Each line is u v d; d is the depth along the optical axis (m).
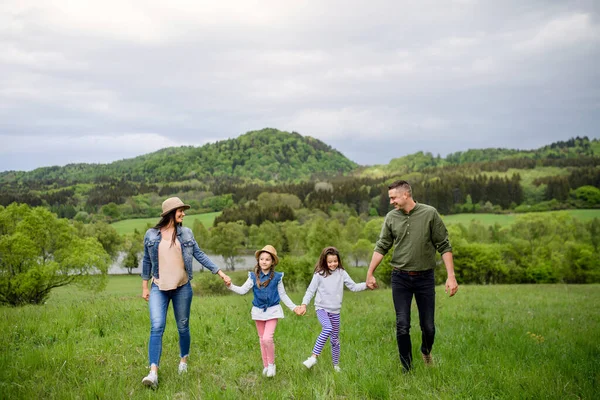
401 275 5.44
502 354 5.95
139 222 160.88
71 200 191.12
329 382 4.70
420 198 160.38
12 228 38.22
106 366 5.34
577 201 153.62
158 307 5.05
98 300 12.35
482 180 170.88
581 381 4.86
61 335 6.98
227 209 162.62
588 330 8.23
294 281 47.62
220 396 4.26
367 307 12.39
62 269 38.62
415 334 7.57
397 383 4.76
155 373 4.72
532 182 174.38
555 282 64.00
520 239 72.81
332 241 72.38
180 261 5.18
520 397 4.28
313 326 8.38
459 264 60.97
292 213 151.25
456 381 4.76
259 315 5.44
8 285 35.69
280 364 5.70
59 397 4.24
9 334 6.82
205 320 8.42
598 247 75.19
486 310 12.06
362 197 180.38
